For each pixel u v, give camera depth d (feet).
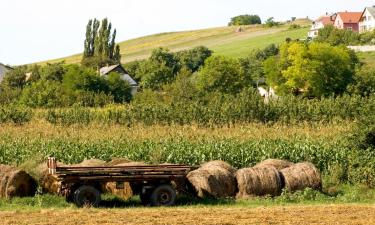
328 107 292.81
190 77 610.65
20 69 618.44
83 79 499.92
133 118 281.95
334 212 122.11
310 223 110.01
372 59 613.52
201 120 278.46
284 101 300.61
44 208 124.67
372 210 125.29
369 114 172.76
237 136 216.13
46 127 244.42
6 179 134.72
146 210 122.31
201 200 137.08
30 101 434.71
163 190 130.82
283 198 140.05
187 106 286.46
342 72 499.92
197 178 138.41
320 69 499.51
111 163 150.10
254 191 140.46
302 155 184.34
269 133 224.94
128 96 522.47
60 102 430.20
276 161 152.87
